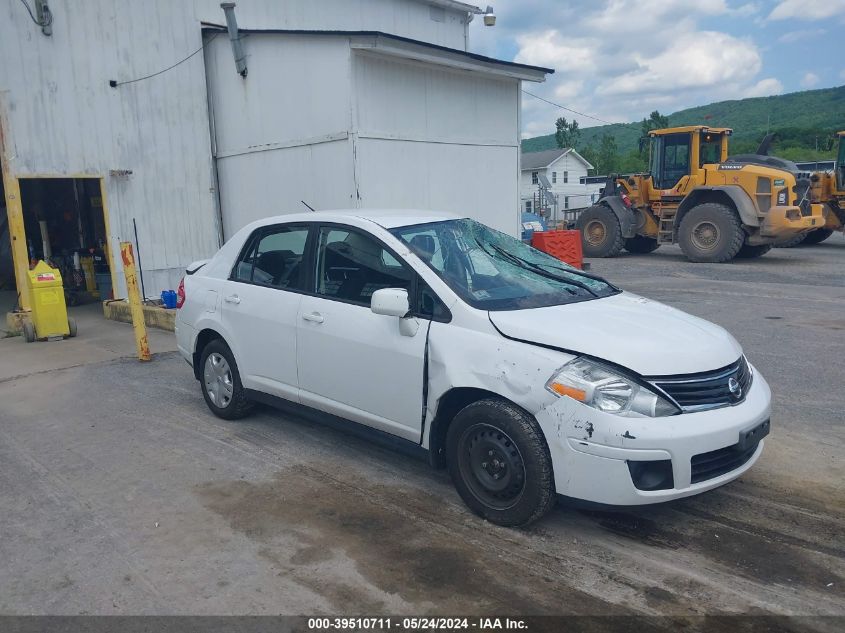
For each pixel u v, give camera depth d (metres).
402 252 4.45
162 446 5.41
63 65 10.78
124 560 3.72
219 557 3.72
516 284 4.48
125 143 11.52
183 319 6.13
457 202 11.98
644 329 3.94
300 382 5.02
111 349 9.00
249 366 5.46
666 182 18.22
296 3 13.27
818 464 4.74
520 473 3.78
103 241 14.03
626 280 13.84
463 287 4.25
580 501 3.60
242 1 12.49
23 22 10.35
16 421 6.17
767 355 7.54
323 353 4.77
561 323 3.91
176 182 12.11
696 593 3.32
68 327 9.77
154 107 11.77
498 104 12.62
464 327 4.04
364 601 3.30
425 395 4.16
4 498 4.54
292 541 3.88
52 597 3.39
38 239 14.97
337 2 13.92
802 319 9.41
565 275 4.82
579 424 3.53
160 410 6.35
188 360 6.20
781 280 13.32
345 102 9.95
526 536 3.87
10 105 10.28
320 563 3.64
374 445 5.35
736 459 3.78
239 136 11.89
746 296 11.45
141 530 4.05
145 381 7.39
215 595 3.37
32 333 9.62
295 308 4.99
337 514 4.19
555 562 3.61
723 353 3.90
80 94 10.98
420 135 11.11
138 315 8.21
